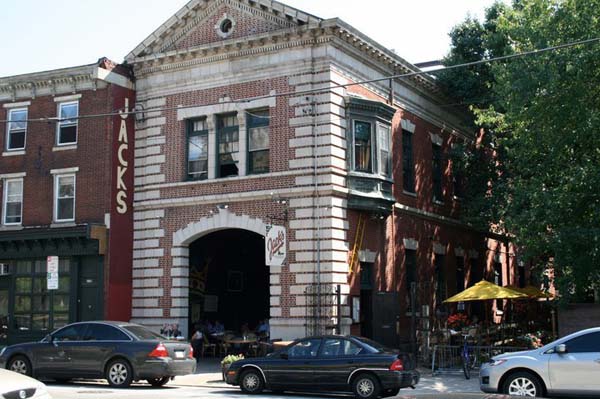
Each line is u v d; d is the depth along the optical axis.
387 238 29.17
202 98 28.95
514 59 23.78
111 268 28.84
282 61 27.30
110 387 19.75
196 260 31.64
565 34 22.61
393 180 28.92
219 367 26.42
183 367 20.09
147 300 29.08
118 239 29.28
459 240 36.34
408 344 29.72
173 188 29.05
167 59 29.55
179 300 28.41
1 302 31.48
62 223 30.28
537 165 24.41
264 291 34.84
